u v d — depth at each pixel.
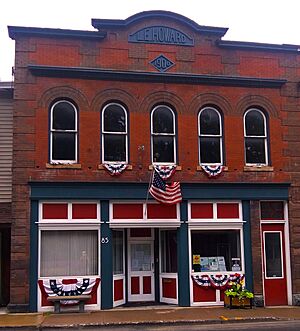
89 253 16.38
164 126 17.44
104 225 16.44
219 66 18.03
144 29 17.64
